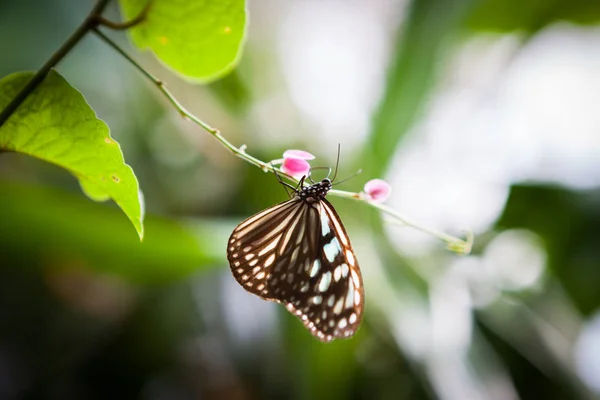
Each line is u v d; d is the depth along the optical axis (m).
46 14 0.78
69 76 0.79
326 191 0.57
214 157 0.92
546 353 0.77
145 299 0.87
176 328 0.84
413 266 0.80
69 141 0.55
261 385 0.77
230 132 0.91
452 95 0.94
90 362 0.86
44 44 0.77
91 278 0.86
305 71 0.96
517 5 0.85
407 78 0.82
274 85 0.95
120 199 0.55
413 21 0.82
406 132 0.83
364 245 0.77
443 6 0.81
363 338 0.77
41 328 0.87
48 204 0.69
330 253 0.57
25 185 0.69
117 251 0.71
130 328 0.87
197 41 0.57
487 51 0.94
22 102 0.54
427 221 0.86
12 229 0.70
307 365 0.74
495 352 0.78
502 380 0.74
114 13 0.85
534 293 0.86
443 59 0.83
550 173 0.92
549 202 0.91
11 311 0.85
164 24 0.57
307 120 0.91
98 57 0.83
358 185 0.82
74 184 0.84
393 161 0.83
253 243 0.56
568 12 0.87
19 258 0.73
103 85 0.84
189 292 0.84
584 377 0.77
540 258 0.91
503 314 0.80
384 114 0.83
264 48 0.96
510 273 0.89
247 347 0.76
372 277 0.75
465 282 0.82
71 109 0.54
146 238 0.70
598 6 0.85
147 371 0.87
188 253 0.71
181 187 0.93
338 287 0.57
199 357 0.85
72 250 0.71
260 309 0.77
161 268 0.72
